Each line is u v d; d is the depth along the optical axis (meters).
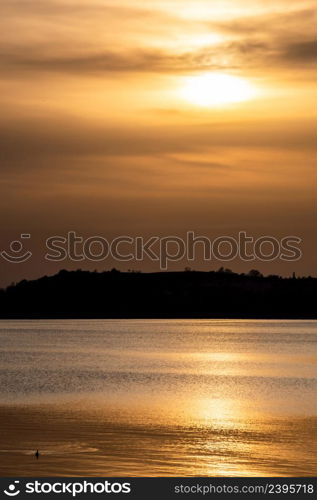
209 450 40.44
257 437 44.22
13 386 77.94
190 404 61.28
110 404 60.84
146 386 77.56
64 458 37.78
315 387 76.88
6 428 46.12
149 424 48.75
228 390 73.69
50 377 89.38
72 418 51.22
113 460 37.81
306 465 37.47
